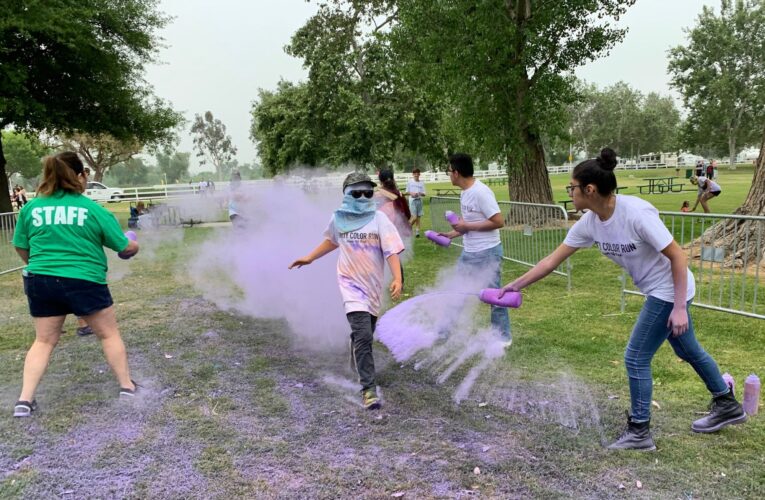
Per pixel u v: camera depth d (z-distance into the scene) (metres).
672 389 3.67
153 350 4.77
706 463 2.77
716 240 7.75
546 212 7.58
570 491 2.58
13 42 14.71
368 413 3.46
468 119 11.63
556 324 5.26
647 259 2.83
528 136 12.84
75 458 2.95
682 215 5.39
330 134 23.34
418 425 3.29
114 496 2.60
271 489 2.64
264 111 26.00
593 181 2.75
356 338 3.60
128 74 18.30
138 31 17.78
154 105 19.45
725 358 4.24
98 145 39.88
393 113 22.75
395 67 13.34
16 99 14.10
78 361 4.49
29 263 3.43
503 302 3.33
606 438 3.07
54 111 16.30
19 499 2.58
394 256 3.66
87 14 14.93
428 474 2.75
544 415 3.38
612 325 5.19
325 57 22.25
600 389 3.73
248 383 3.99
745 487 2.56
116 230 3.57
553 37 11.53
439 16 11.05
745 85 51.44
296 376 4.12
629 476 2.69
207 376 4.13
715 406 3.06
